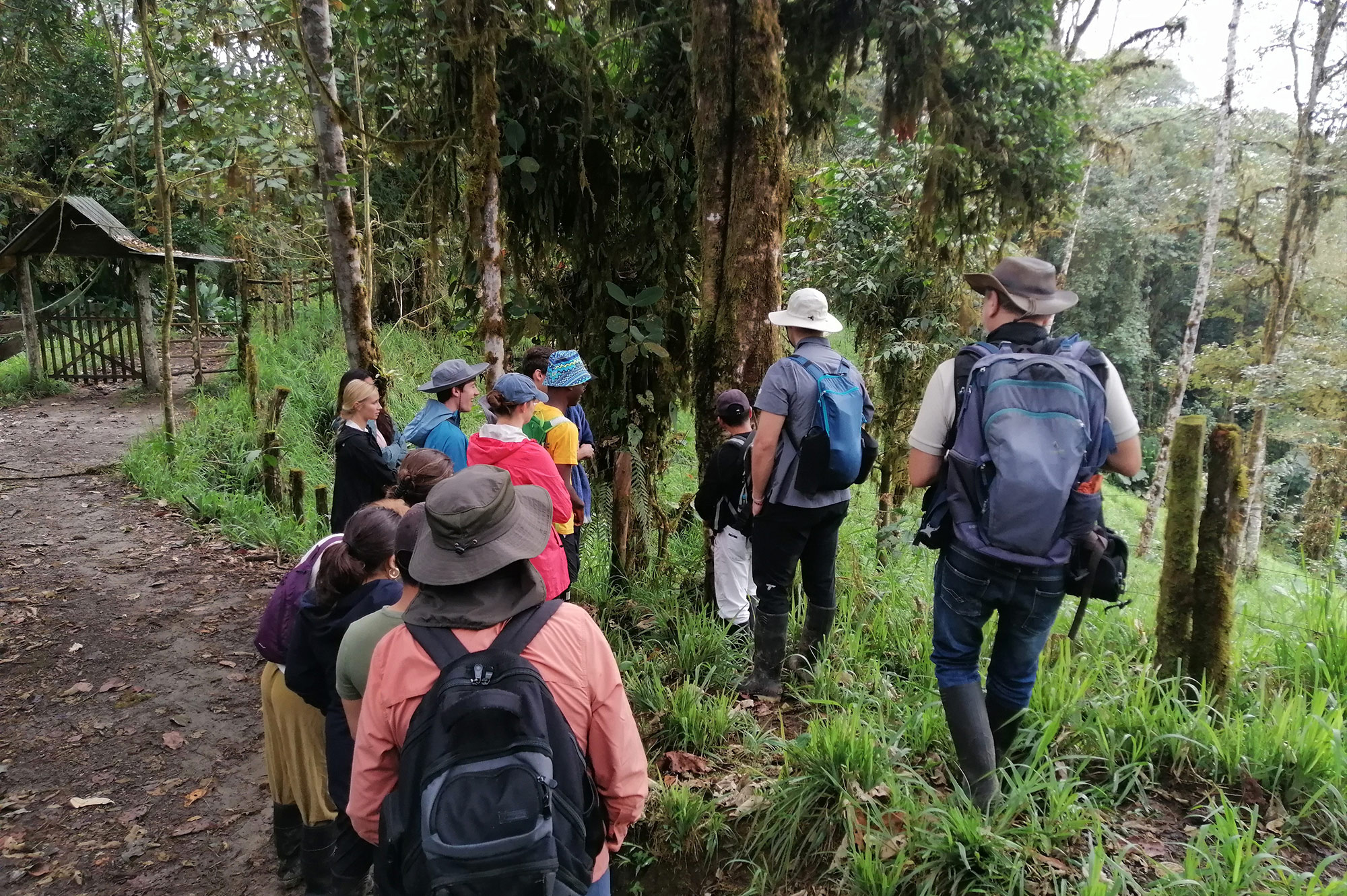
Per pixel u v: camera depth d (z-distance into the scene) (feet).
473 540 5.35
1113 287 89.04
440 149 15.99
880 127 17.04
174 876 10.43
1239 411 63.57
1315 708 8.72
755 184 13.65
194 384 42.86
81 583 19.85
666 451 19.62
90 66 55.31
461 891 4.36
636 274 17.16
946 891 7.41
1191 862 6.99
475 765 4.63
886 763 8.87
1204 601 9.74
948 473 7.92
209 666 15.88
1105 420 7.59
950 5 15.57
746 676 12.42
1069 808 7.93
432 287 35.14
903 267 22.74
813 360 11.32
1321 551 46.34
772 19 13.48
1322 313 64.18
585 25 16.87
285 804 9.66
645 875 9.13
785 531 11.45
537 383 15.07
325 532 22.43
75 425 36.94
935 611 8.47
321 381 35.55
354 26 18.78
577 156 16.37
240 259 40.70
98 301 61.00
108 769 12.64
